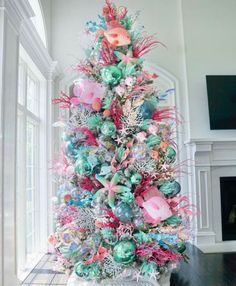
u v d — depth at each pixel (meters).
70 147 1.77
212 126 4.35
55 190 3.84
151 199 1.58
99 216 1.61
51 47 4.41
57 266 1.82
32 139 3.66
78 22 4.50
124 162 1.64
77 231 1.66
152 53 4.56
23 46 2.78
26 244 3.13
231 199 4.40
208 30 4.61
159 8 4.64
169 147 1.73
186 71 4.51
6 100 2.08
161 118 1.81
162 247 1.62
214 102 4.39
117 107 1.69
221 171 4.36
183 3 4.62
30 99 3.63
